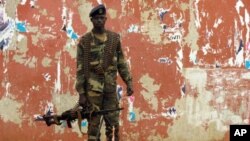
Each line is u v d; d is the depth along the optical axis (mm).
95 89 6926
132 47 8984
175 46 9148
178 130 9172
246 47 9422
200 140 9273
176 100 9156
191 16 9211
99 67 6934
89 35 6977
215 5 9312
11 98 8648
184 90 9188
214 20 9305
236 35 9391
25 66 8680
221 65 9336
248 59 9445
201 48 9258
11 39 8633
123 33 8953
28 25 8680
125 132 8961
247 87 9430
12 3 8641
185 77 9195
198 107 9258
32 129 8695
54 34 8750
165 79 9109
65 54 8781
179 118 9172
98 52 6941
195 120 9250
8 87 8633
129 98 8969
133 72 8984
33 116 8703
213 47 9305
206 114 9289
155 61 9070
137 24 9000
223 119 9359
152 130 9062
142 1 9023
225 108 9367
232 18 9375
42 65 8719
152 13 9062
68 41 8789
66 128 8797
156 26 9078
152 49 9055
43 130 8734
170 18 9133
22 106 8672
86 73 6961
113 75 7043
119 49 7121
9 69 8633
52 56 8742
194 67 9227
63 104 8789
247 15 9414
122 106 8938
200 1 9250
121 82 8930
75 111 6824
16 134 8664
